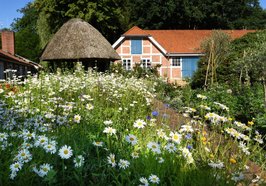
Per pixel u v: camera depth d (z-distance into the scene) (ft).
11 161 8.07
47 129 11.07
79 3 104.99
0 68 66.69
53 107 16.20
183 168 8.51
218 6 144.46
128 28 130.00
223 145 11.48
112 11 110.83
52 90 21.08
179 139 9.76
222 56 56.39
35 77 29.25
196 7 138.92
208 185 7.68
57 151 8.87
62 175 8.43
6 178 7.63
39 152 8.48
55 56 63.57
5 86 22.06
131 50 102.94
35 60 130.11
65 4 107.04
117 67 59.72
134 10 139.13
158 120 16.81
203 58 58.90
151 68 65.31
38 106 16.17
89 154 9.46
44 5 108.37
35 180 7.97
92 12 104.06
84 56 62.44
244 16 155.74
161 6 136.36
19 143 9.42
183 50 102.89
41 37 111.14
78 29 65.98
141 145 10.47
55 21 109.60
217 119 11.20
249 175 9.31
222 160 9.43
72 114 13.99
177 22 142.00
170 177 8.23
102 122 14.23
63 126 12.16
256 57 41.01
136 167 8.67
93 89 22.90
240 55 53.06
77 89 21.97
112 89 23.06
